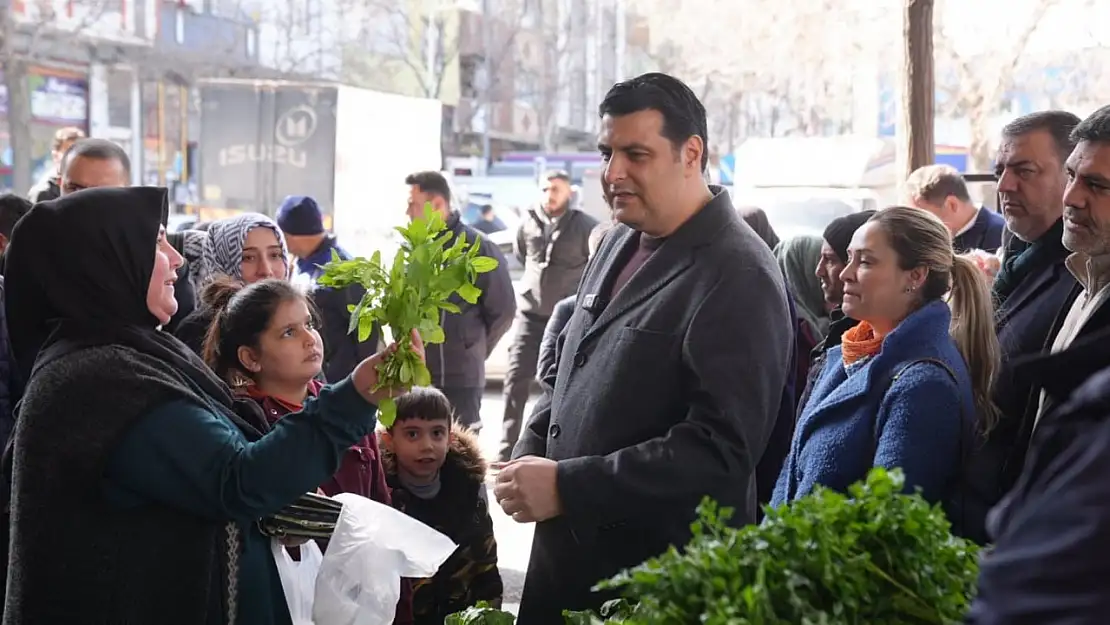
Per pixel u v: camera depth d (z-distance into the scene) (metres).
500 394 11.57
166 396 2.54
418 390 3.92
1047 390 1.77
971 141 19.31
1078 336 2.51
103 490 2.51
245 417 2.86
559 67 31.89
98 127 22.45
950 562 1.89
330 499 2.91
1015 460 2.66
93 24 22.02
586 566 2.87
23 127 20.86
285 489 2.55
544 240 8.14
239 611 2.70
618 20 32.25
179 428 2.52
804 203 13.48
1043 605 1.36
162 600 2.54
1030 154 3.12
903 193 6.93
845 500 1.89
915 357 2.75
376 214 13.03
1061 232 3.10
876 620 1.82
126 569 2.52
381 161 13.05
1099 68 23.22
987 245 5.74
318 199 12.48
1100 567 1.33
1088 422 1.48
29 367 2.76
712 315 2.72
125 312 2.66
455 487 3.96
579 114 32.28
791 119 29.23
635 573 1.77
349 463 3.53
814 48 26.88
